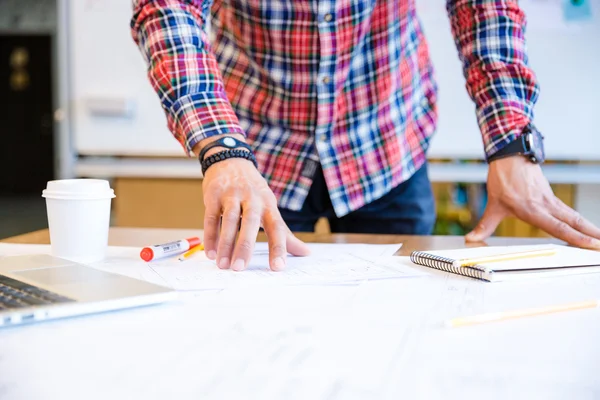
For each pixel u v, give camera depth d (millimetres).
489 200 918
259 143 1044
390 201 1104
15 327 471
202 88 778
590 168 1798
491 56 932
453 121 1795
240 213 698
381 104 1033
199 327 471
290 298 561
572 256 715
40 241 879
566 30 1754
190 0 817
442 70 1784
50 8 7645
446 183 1916
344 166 1038
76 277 583
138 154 1873
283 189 1040
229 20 1008
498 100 912
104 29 1837
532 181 880
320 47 961
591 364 395
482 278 636
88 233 719
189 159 1860
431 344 433
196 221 1918
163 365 391
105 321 488
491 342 438
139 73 1842
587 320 495
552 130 1798
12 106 8070
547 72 1777
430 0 1761
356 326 475
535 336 452
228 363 395
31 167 8195
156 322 485
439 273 671
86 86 1861
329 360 400
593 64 1761
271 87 1015
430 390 354
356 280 631
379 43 1000
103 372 380
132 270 678
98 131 1876
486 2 931
